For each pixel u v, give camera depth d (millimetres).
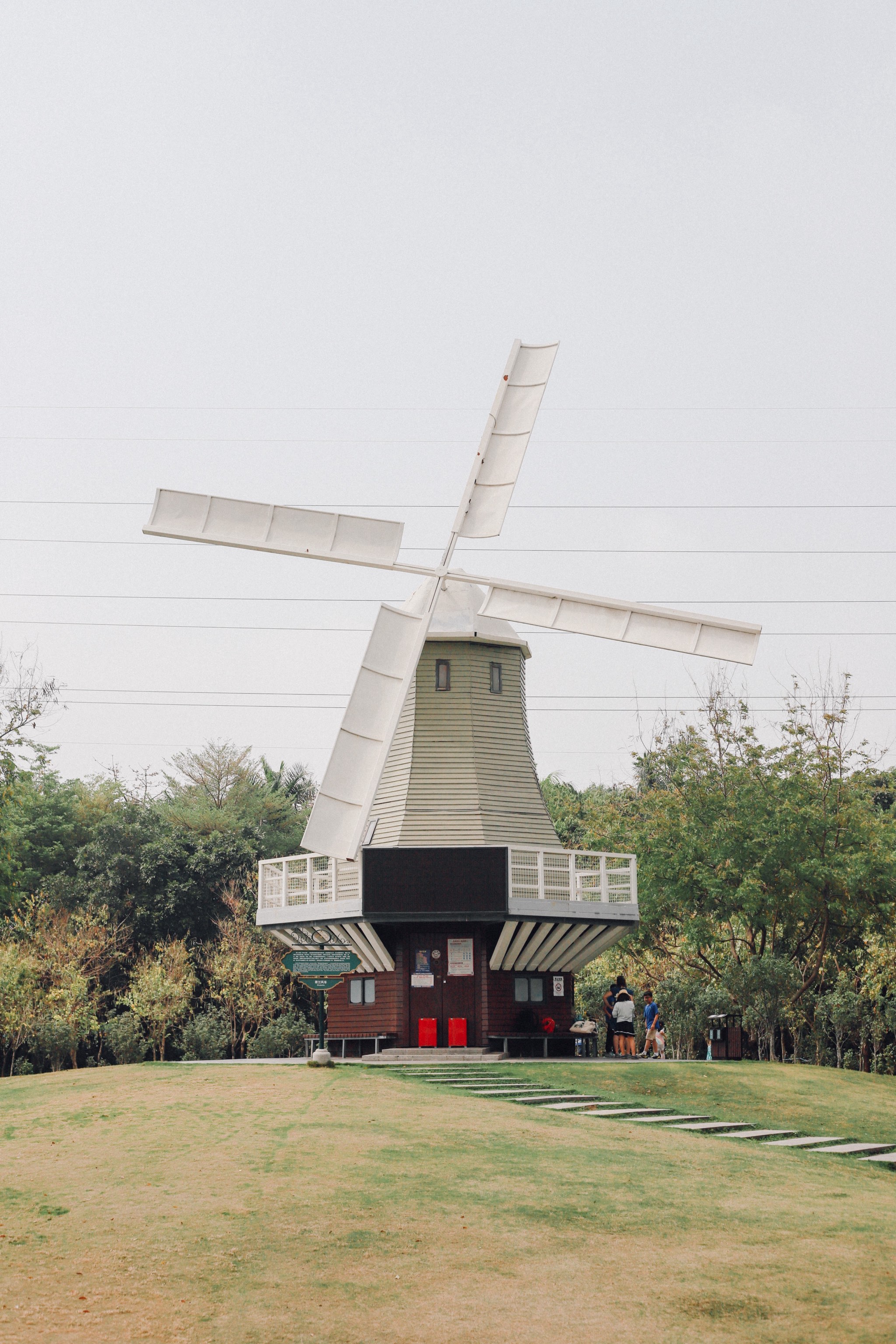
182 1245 11156
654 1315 9781
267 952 48094
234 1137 15734
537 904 27094
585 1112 20125
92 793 66000
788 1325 9609
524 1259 11094
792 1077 25688
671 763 40156
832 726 38375
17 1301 9711
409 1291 10156
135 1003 44688
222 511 23766
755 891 35312
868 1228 12734
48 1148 15375
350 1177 13656
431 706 29672
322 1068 22812
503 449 25266
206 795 68625
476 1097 20469
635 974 44375
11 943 44375
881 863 35688
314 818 19797
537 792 30141
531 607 23672
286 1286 10180
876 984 37906
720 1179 14906
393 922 26781
